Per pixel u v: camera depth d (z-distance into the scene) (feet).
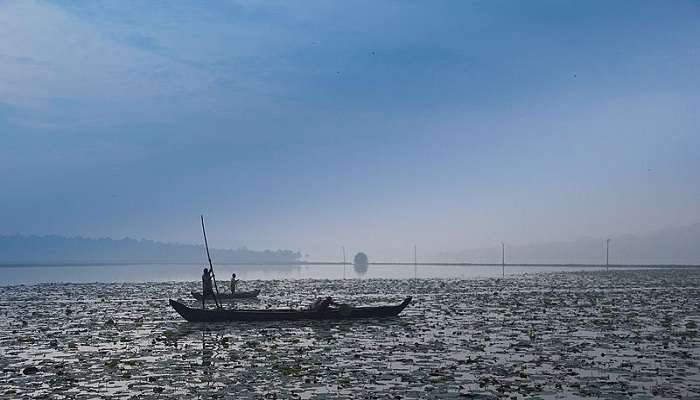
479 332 120.67
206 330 128.67
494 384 72.33
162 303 203.21
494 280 370.32
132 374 80.74
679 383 72.18
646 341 105.60
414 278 420.77
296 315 144.05
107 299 224.53
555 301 197.36
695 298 207.72
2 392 71.31
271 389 71.05
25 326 140.67
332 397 66.90
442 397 66.44
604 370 80.07
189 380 76.48
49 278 464.24
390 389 70.44
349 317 146.20
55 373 82.28
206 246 150.92
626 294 230.68
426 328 128.16
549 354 93.04
